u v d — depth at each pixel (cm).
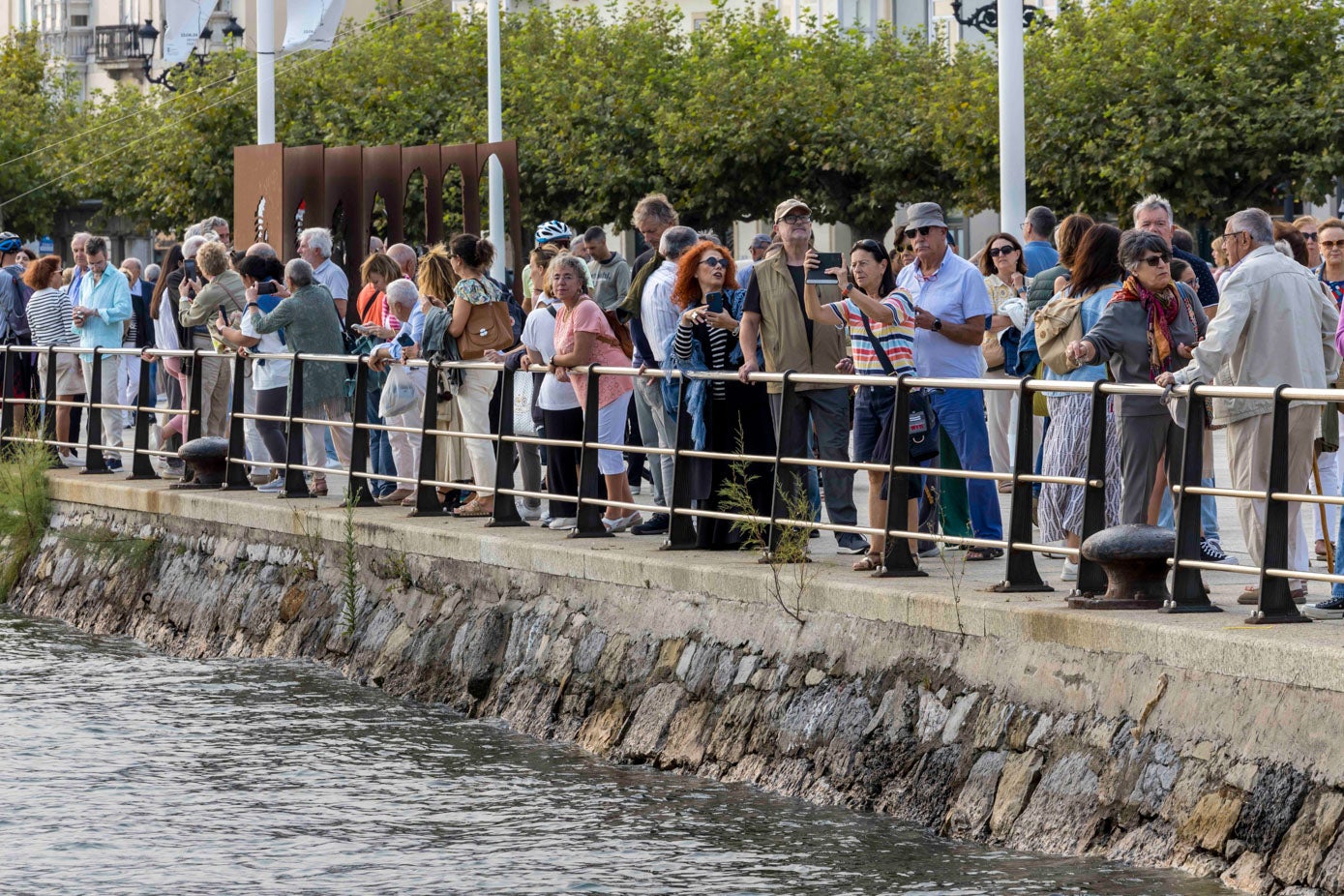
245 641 3234
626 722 2384
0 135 10631
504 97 8231
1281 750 1631
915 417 2167
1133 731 1770
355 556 3023
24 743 2541
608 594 2484
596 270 3048
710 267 2478
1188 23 6556
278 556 3231
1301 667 1620
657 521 2706
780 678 2181
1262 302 1983
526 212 8162
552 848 1972
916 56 7938
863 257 2322
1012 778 1875
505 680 2628
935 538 2119
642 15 8831
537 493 2767
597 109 7950
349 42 8769
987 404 2970
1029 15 7944
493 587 2709
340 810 2162
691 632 2333
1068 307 2166
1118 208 6681
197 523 3491
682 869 1872
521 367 2795
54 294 4225
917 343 2412
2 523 4094
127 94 10638
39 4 14800
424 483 3009
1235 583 2122
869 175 7531
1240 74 6378
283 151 4978
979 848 1867
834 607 2138
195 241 3975
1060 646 1864
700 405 2452
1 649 3403
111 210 10138
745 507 2391
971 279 2409
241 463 3528
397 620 2894
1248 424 1994
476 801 2180
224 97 8625
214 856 1988
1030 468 2038
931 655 2011
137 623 3556
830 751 2089
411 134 8250
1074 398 2075
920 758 1986
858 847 1900
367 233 5028
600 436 2702
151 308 4072
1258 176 6412
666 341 2514
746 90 7669
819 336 2406
